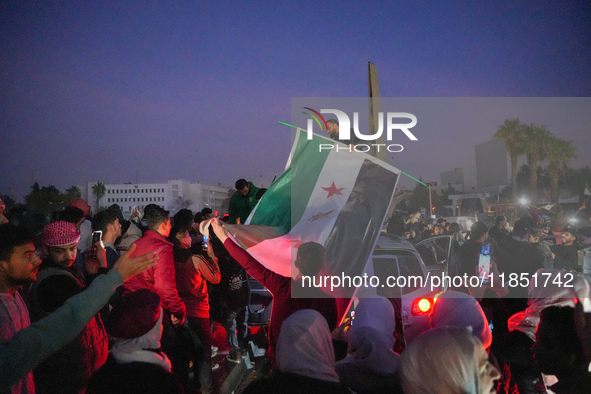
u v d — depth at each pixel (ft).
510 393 9.09
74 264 14.61
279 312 10.98
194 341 14.85
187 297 15.84
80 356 9.55
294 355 6.75
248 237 12.61
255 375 19.83
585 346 8.04
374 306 9.07
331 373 6.76
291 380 6.58
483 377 6.06
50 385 9.34
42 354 6.37
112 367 7.48
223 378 18.07
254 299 23.02
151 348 7.81
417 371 5.88
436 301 9.48
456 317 9.02
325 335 6.95
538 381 8.93
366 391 8.45
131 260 7.29
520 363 9.12
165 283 13.53
